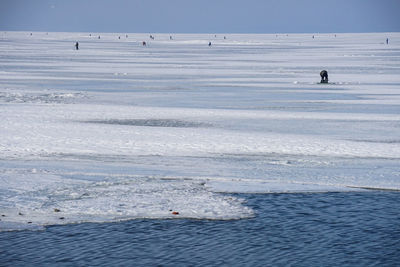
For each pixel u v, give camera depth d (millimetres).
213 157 19672
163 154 20000
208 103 35594
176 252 11039
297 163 18891
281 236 11922
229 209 13711
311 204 14195
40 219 12891
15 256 10797
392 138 23641
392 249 11188
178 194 14953
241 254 10922
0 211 13391
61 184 15750
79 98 37438
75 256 10820
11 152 19953
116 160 18969
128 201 14266
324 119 28719
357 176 17125
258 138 23062
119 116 28844
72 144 21422
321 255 10867
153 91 42875
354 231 12234
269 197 14789
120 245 11367
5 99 35375
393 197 14891
